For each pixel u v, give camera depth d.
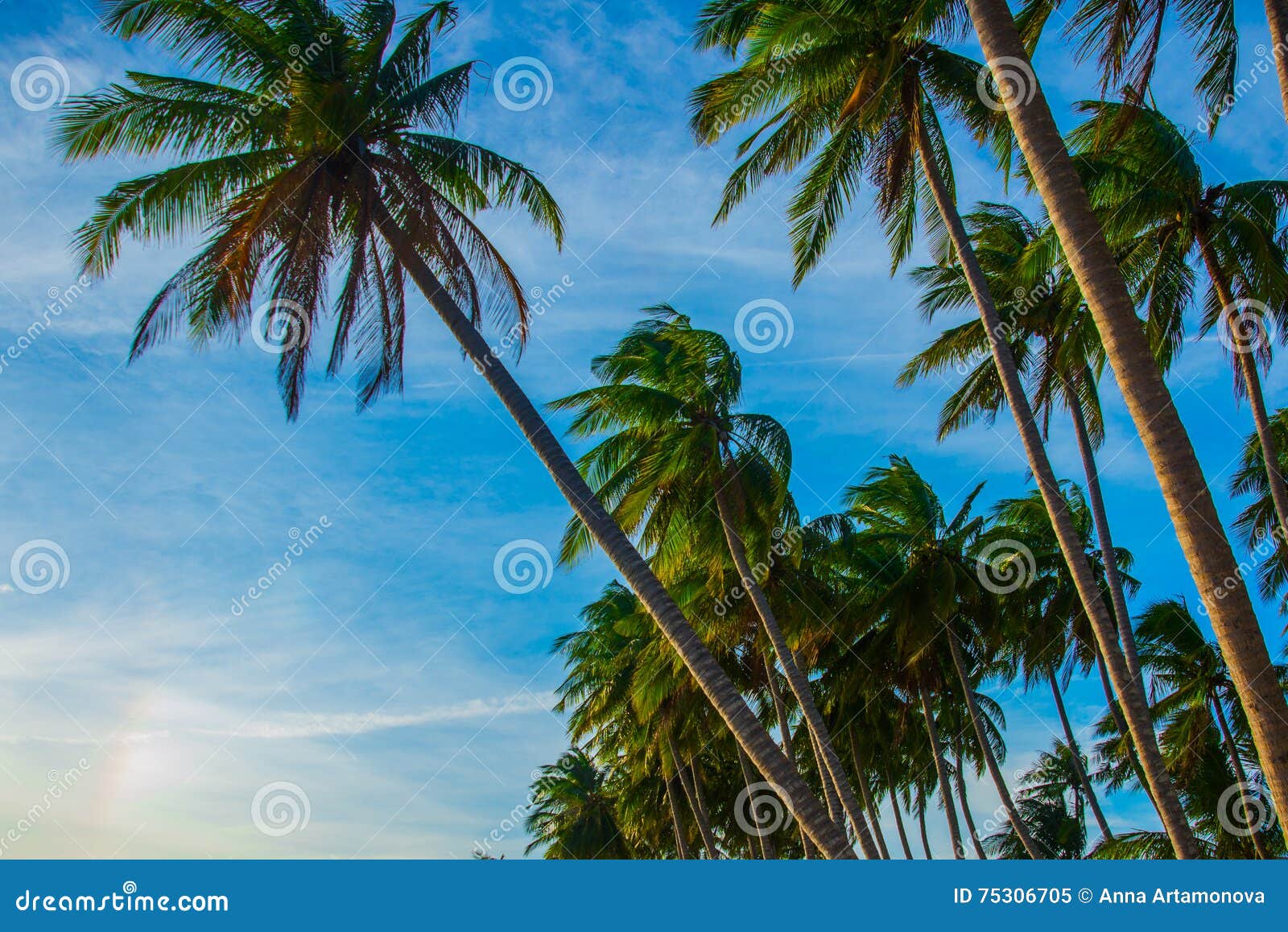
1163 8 13.40
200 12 16.06
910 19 16.83
